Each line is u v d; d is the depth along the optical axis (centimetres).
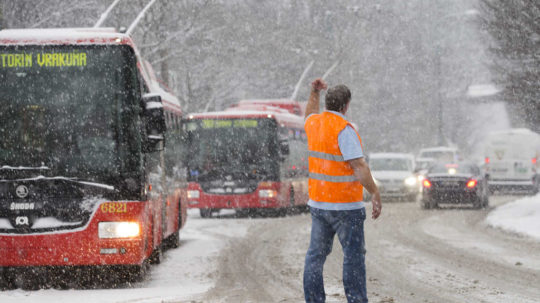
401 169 4728
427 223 2909
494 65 2986
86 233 1345
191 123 3347
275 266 1691
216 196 3294
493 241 2227
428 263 1708
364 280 968
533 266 1658
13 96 1406
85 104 1404
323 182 957
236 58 4934
